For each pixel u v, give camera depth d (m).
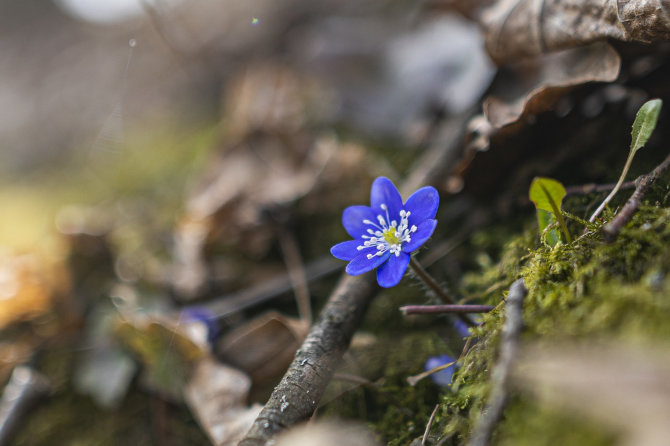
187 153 0.44
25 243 0.36
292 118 0.38
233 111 0.43
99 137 0.50
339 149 0.33
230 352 0.24
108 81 0.64
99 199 0.41
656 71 0.23
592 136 0.24
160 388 0.24
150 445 0.24
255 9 0.56
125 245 0.33
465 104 0.30
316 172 0.32
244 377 0.23
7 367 0.27
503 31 0.24
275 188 0.33
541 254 0.19
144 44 0.66
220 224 0.32
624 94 0.23
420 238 0.20
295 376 0.19
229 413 0.23
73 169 0.52
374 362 0.22
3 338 0.28
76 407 0.26
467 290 0.23
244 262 0.30
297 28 0.51
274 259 0.30
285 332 0.24
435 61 0.34
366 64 0.40
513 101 0.25
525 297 0.18
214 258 0.30
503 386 0.16
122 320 0.25
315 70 0.41
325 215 0.31
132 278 0.30
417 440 0.19
